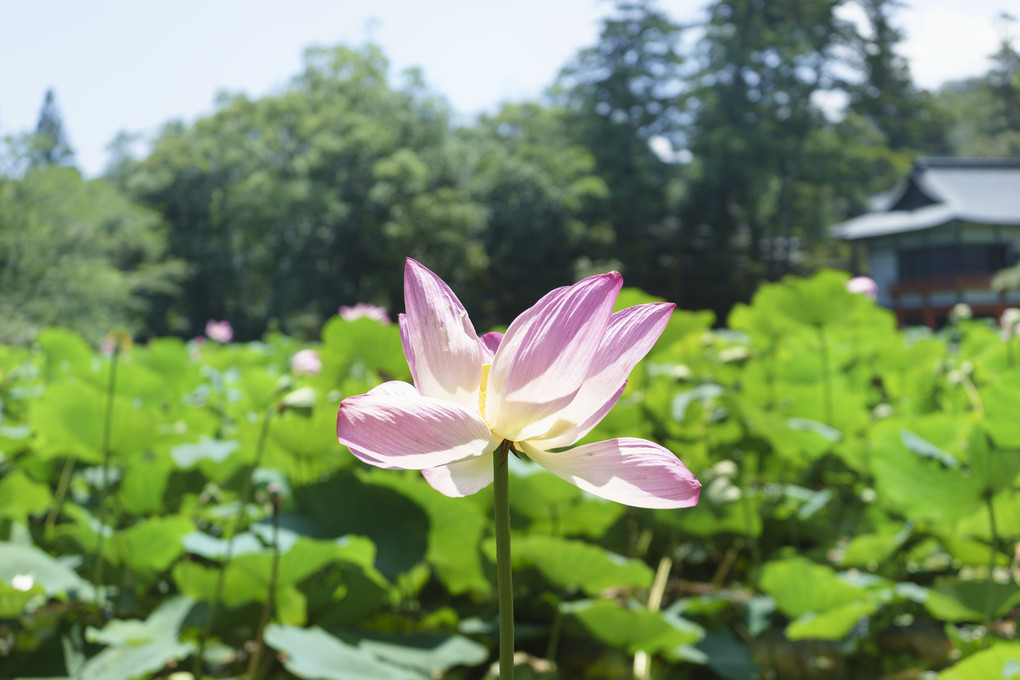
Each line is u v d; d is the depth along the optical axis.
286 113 28.28
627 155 28.89
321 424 1.68
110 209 24.19
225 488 1.73
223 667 1.44
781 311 2.51
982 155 45.78
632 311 0.78
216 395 3.17
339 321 2.17
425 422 0.74
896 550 1.69
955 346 4.80
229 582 1.41
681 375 2.12
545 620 1.67
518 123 31.39
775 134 28.81
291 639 1.25
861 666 1.63
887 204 31.88
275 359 4.01
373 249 26.31
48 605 1.53
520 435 0.76
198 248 31.69
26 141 21.27
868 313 3.41
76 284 20.78
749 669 1.45
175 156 32.06
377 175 25.11
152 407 2.13
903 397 2.89
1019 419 1.36
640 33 28.89
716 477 1.83
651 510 1.93
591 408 0.76
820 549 1.90
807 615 1.49
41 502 1.67
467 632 1.51
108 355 3.08
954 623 1.72
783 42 28.77
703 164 27.41
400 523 1.57
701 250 28.45
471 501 1.75
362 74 28.95
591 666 1.57
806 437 2.03
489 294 27.33
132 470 1.82
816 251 33.03
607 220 27.77
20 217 20.25
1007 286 19.98
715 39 29.73
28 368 3.43
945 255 27.81
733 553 2.03
